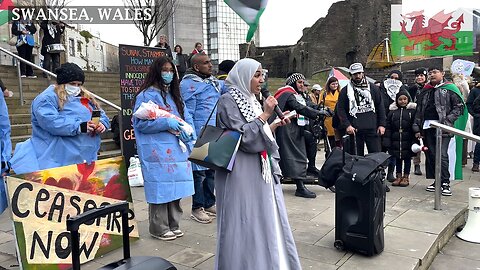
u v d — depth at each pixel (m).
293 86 5.65
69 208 3.33
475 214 4.53
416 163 6.91
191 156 2.62
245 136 2.56
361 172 3.36
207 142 2.61
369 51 29.34
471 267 3.78
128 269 2.08
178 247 3.72
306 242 3.81
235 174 2.63
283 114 2.77
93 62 35.66
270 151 2.71
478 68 12.78
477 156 7.32
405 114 5.88
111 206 2.25
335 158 3.68
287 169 5.28
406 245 3.75
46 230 3.17
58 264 3.20
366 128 5.50
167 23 17.36
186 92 4.30
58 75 3.39
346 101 5.58
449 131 4.62
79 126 3.34
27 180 3.10
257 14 3.50
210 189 4.60
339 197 3.55
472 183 6.31
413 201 5.20
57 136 3.35
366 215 3.42
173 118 3.67
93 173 3.54
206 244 3.79
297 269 2.70
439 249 4.11
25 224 3.06
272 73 33.75
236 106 2.66
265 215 2.63
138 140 3.72
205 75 4.43
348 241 3.52
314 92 9.48
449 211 4.77
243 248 2.61
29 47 10.16
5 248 3.76
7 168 3.34
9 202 2.99
